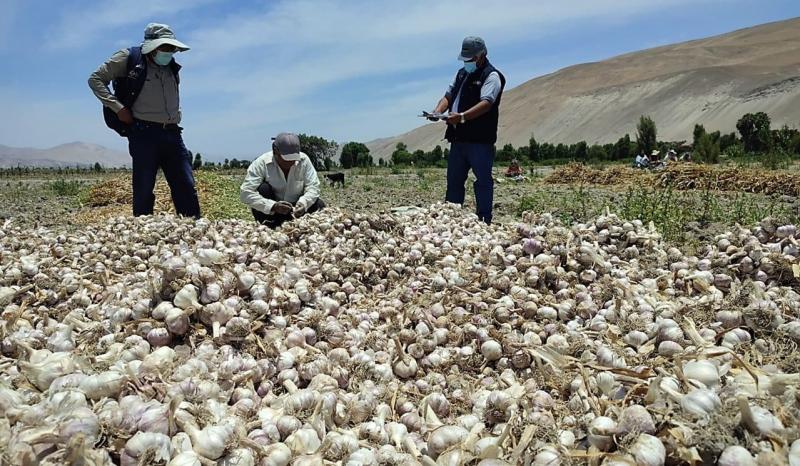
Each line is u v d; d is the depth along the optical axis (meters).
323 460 2.26
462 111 8.19
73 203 16.73
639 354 2.84
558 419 2.42
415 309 3.72
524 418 2.32
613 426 2.00
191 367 2.62
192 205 7.89
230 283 3.29
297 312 3.58
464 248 5.34
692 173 20.53
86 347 2.90
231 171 43.34
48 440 1.84
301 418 2.50
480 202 8.26
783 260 3.95
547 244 4.33
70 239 5.45
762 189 18.12
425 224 6.59
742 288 3.46
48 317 3.47
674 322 3.02
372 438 2.52
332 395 2.68
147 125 7.25
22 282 4.08
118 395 2.29
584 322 3.58
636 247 5.06
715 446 1.80
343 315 3.83
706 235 8.80
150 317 3.14
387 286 4.66
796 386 2.06
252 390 2.74
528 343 3.11
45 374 2.37
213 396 2.51
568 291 3.83
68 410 1.99
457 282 4.06
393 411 2.86
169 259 3.18
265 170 7.41
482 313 3.67
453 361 3.29
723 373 2.37
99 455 1.85
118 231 5.79
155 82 7.16
